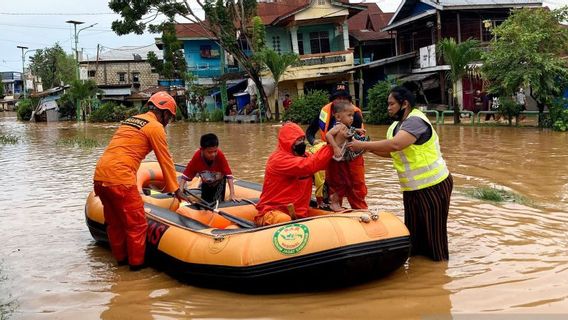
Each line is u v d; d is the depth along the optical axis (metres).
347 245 4.75
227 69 40.56
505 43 19.88
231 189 6.77
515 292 4.77
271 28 37.12
